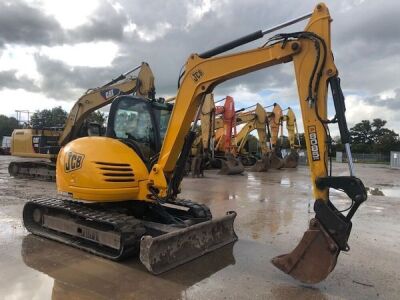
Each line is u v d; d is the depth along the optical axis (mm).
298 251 4668
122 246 5512
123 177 5906
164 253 5352
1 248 6078
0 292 4480
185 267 5492
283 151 38688
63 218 6598
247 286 4859
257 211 9789
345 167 28469
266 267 5566
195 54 5879
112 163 5906
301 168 30891
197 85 5855
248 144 32312
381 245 6840
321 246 4562
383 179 21922
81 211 6203
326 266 4500
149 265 5066
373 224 8570
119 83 13055
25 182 14609
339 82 4848
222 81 5840
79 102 14133
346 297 4586
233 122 24562
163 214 6398
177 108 6020
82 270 5258
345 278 5203
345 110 4777
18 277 4941
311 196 12867
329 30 4934
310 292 4703
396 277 5273
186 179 17781
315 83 4922
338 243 4488
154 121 6688
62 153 6539
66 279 4930
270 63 5340
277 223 8398
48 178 15617
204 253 6039
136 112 6727
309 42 5004
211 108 19594
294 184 16781
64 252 5980
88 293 4539
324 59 4887
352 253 6336
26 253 5879
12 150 16844
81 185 6027
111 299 4402
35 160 18641
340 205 10984
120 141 6367
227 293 4637
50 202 6879
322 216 4609
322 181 4707
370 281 5109
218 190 13812
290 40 5113
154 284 4859
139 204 6582
